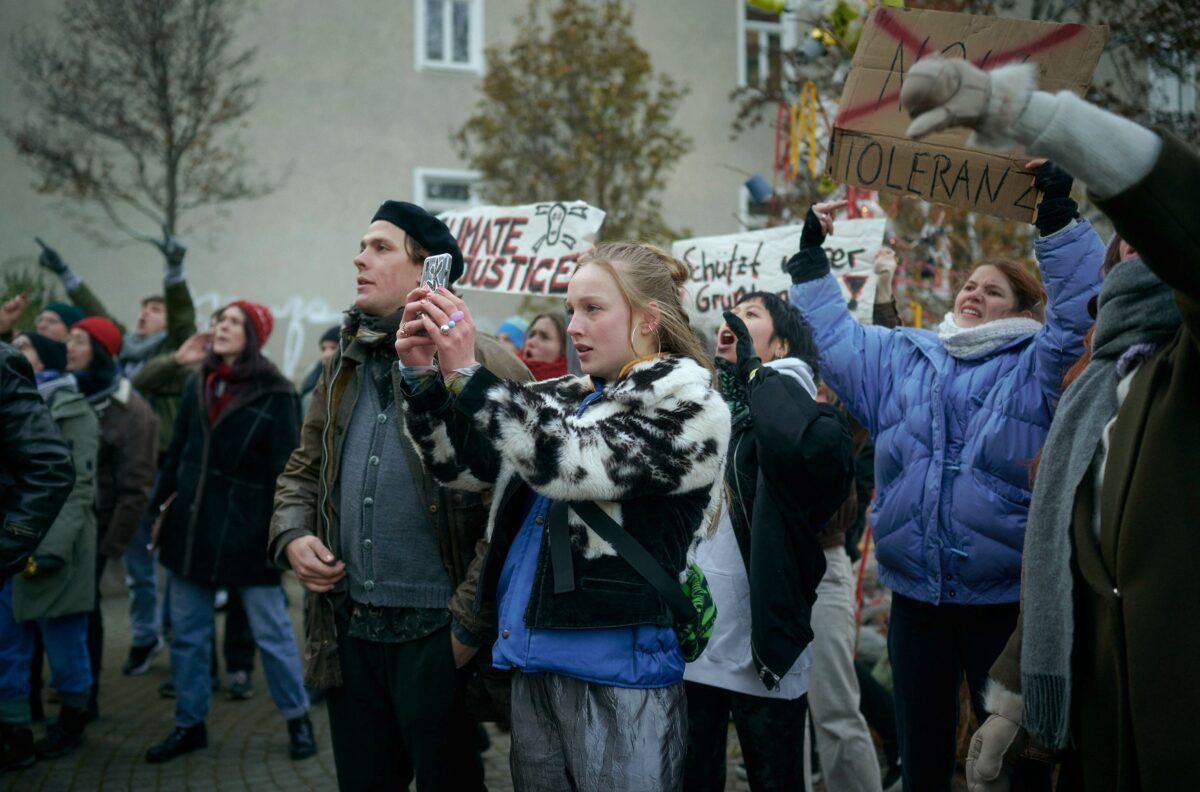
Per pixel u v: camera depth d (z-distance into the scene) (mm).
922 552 3273
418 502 2994
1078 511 2072
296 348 16453
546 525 2398
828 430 3031
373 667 3035
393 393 3104
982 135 1676
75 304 8164
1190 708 1797
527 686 2393
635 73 13555
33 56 13703
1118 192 1683
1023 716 2217
